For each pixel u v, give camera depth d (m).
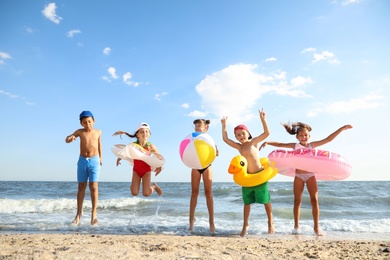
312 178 5.02
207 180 5.07
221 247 3.12
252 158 4.93
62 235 4.03
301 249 3.15
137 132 5.46
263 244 3.44
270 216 4.87
